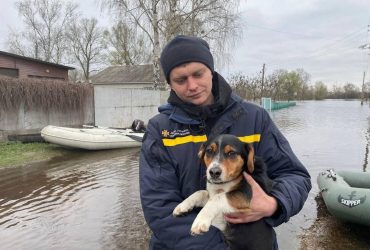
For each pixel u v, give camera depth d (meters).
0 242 6.71
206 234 2.36
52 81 17.77
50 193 9.67
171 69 2.57
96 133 16.70
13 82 16.47
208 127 2.62
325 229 7.06
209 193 2.51
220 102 2.58
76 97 18.67
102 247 6.46
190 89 2.55
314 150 16.12
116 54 53.56
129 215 7.90
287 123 30.81
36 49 53.69
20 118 16.89
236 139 2.51
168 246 2.44
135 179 10.95
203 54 2.55
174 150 2.58
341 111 51.75
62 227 7.34
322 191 8.02
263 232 2.40
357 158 14.24
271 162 2.66
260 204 2.32
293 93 88.81
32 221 7.69
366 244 6.45
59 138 15.52
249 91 44.50
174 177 2.57
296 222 7.39
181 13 23.92
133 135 17.02
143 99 22.22
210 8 23.66
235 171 2.42
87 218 7.79
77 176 11.43
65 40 55.03
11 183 10.70
